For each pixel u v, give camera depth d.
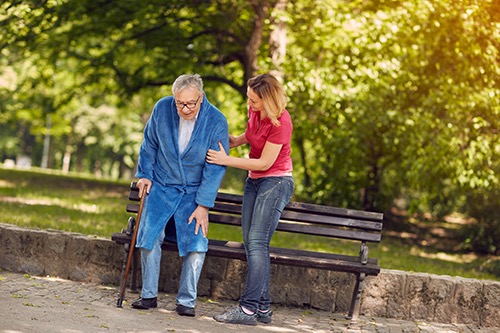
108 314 5.70
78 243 7.16
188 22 18.42
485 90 15.09
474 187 15.20
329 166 17.94
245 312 6.02
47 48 18.88
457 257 13.95
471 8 14.47
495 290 6.91
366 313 6.96
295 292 7.04
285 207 6.65
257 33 16.62
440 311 6.94
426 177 15.24
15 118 28.62
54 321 5.18
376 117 15.74
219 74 20.30
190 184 6.29
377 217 6.57
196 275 6.13
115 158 56.03
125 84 20.42
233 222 6.63
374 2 16.45
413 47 15.55
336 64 16.69
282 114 6.12
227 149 6.32
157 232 6.12
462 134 15.29
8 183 17.89
